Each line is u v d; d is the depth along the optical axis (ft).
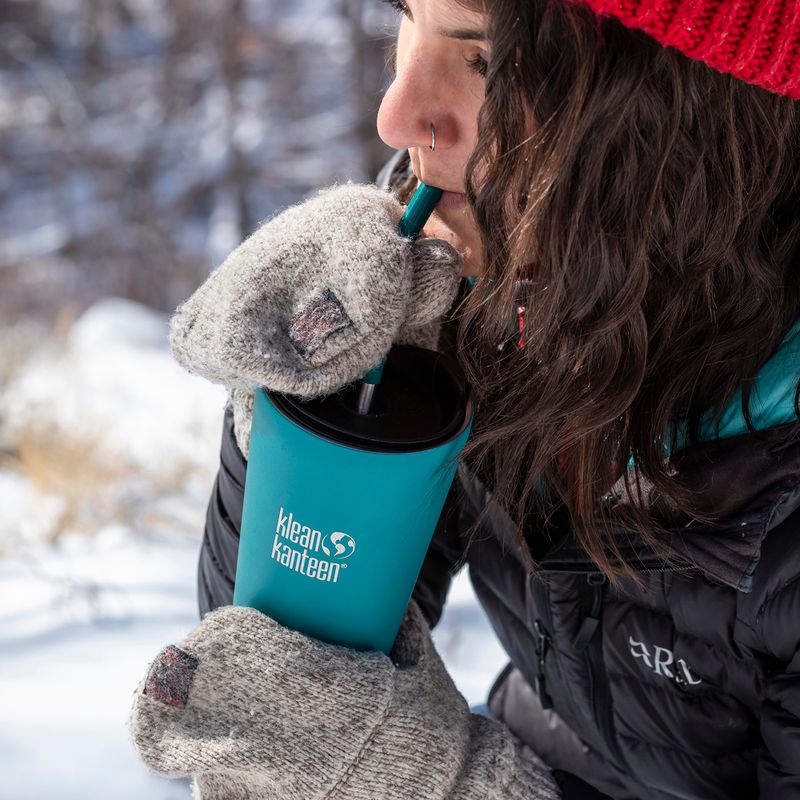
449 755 3.53
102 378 16.24
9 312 31.27
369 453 3.06
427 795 3.46
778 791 3.53
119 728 6.45
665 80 2.94
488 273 3.34
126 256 38.68
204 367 3.31
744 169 3.21
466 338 3.56
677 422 3.59
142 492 10.71
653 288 3.34
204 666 3.34
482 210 3.22
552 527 3.93
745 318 3.42
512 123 3.04
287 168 40.40
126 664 7.29
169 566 9.27
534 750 4.75
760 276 3.36
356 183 3.53
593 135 2.98
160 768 3.30
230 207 40.27
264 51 43.93
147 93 44.14
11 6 46.14
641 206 3.09
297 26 44.29
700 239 3.24
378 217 3.22
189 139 42.63
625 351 3.34
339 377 3.13
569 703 4.26
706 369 3.50
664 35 2.77
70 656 7.34
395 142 3.27
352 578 3.31
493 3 2.89
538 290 3.27
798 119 3.27
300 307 3.17
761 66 2.84
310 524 3.22
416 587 4.45
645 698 3.90
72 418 13.14
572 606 3.91
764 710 3.55
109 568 9.04
